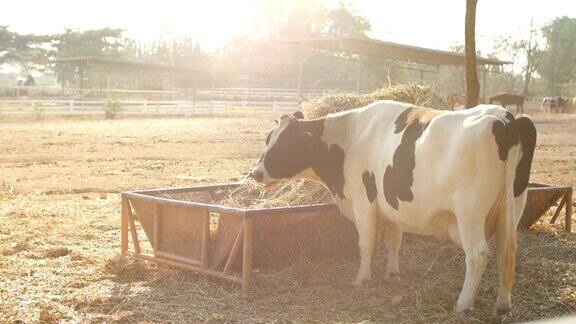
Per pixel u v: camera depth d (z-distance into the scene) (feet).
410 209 20.51
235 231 22.52
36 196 41.19
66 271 24.38
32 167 55.26
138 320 19.35
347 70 228.43
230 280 22.48
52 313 19.53
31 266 24.95
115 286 22.74
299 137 23.20
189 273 24.04
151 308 20.35
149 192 26.37
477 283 19.08
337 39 111.45
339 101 28.37
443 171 19.16
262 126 103.86
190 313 19.92
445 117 19.80
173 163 58.59
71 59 182.91
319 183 25.45
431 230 20.58
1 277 23.35
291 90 196.65
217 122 113.91
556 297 21.40
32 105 132.16
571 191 30.99
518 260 25.59
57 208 36.94
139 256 25.49
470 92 35.22
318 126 23.50
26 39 333.01
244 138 82.64
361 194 22.54
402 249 25.85
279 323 19.02
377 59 149.18
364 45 115.75
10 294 21.40
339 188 23.56
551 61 297.74
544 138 91.45
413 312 19.86
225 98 196.95
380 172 21.49
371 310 20.21
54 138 80.33
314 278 23.32
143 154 65.10
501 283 19.40
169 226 24.59
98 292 21.90
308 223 24.41
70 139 79.36
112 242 29.32
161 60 340.80
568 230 30.96
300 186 26.45
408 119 21.12
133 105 142.61
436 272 24.22
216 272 22.95
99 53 343.67
